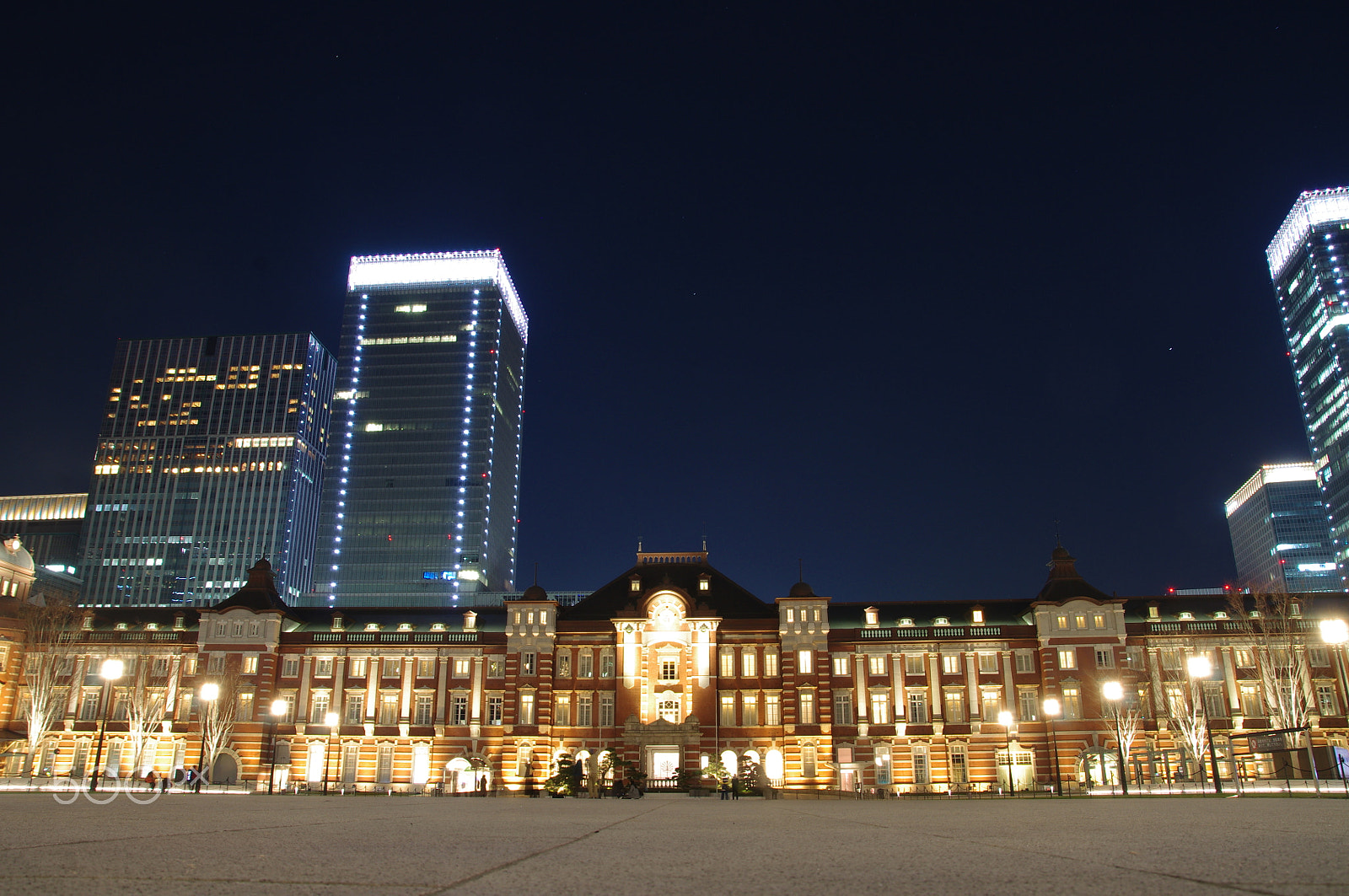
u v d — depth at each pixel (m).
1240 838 17.06
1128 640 104.75
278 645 111.56
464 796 93.94
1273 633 101.75
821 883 11.42
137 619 119.19
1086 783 95.38
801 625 107.62
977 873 12.19
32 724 105.94
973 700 104.69
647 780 96.25
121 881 11.10
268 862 13.19
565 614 113.94
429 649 110.75
